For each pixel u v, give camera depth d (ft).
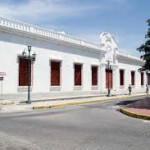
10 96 84.12
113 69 149.48
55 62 105.81
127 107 62.08
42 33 97.30
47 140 26.50
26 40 90.68
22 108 62.23
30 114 50.29
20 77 89.20
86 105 74.79
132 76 179.63
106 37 141.79
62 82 108.58
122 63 161.89
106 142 26.08
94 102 87.66
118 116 48.73
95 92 131.03
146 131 32.91
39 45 96.37
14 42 86.07
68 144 24.97
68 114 51.06
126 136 29.40
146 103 75.97
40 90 96.89
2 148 23.12
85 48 122.93
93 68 132.16
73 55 115.55
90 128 34.55
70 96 108.58
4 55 82.53
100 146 24.35
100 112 55.62
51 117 45.68
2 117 44.75
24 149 22.89
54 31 103.55
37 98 92.38
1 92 81.35
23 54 83.25
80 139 27.32
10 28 83.20
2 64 81.82
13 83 85.76
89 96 112.06
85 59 124.26
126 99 105.81
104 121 41.63
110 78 147.74
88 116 48.19
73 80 115.24
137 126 37.01
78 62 118.32
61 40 106.11
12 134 29.25
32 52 93.15
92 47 127.85
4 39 82.53
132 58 173.88
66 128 34.17
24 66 90.94
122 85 162.09
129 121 42.14
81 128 34.42
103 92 137.08
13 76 85.76
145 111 52.31
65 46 110.32
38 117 45.37
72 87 114.62
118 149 23.32
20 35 88.02
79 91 118.93
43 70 98.43
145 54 68.59
